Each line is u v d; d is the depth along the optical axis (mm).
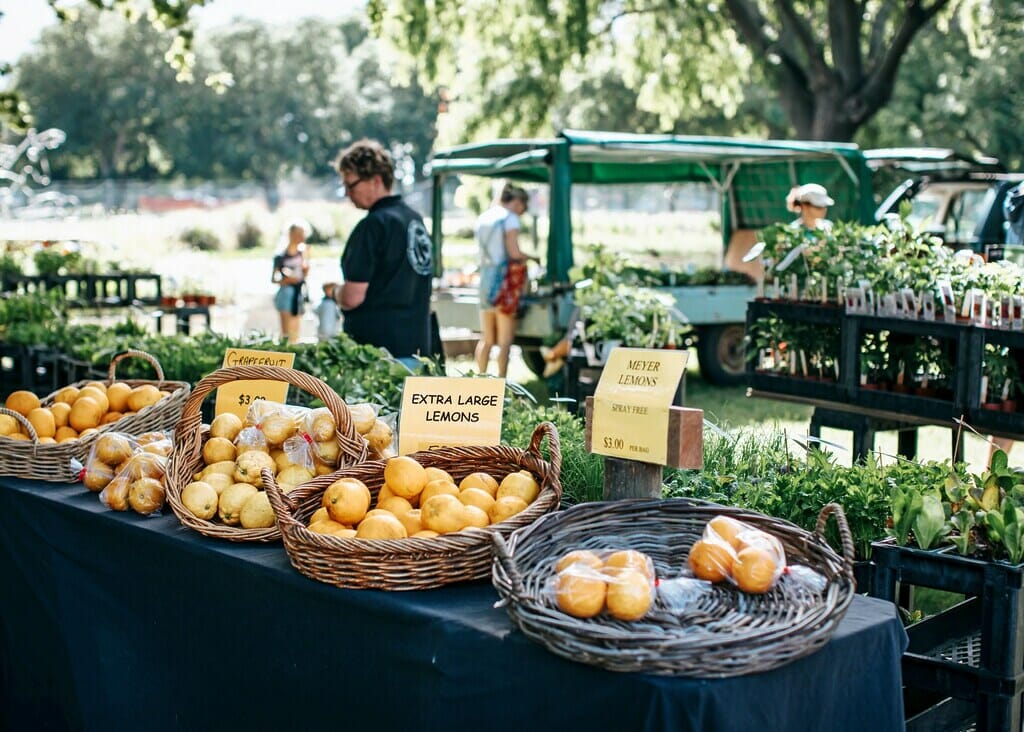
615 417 2535
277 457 2965
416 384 2965
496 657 2094
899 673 2232
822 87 18188
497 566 2143
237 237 33312
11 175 26672
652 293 7871
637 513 2463
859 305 5254
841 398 5336
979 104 30609
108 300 12797
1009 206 9211
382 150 5445
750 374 5820
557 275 9602
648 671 1898
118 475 3098
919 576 2672
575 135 9617
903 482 3250
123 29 66438
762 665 1901
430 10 17766
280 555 2609
